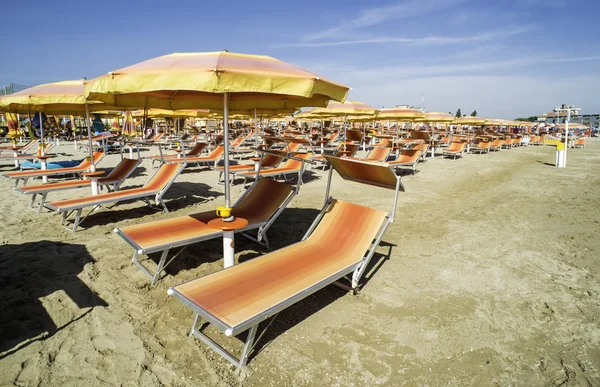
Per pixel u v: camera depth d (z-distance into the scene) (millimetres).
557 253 4453
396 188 3541
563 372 2379
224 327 2107
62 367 2332
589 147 23406
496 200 7320
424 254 4395
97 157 8344
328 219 3969
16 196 6977
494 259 4254
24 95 5406
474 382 2287
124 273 3666
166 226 3863
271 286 2676
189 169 10898
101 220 5496
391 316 3021
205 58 2928
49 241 4516
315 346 2615
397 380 2299
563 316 3041
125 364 2373
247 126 26469
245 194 4898
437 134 23094
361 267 3303
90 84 3197
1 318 2844
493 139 20172
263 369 2367
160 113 10898
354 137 13008
